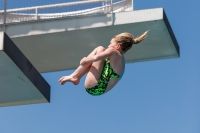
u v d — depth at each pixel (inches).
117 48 595.8
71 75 591.8
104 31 1222.9
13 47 1106.7
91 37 1252.5
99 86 590.6
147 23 1194.0
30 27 1234.6
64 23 1229.7
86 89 597.6
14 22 1231.5
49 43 1273.4
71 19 1229.7
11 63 1115.3
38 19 1229.7
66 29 1224.2
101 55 579.2
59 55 1341.0
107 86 598.5
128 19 1198.3
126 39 597.0
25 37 1232.8
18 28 1235.9
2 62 1114.1
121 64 595.5
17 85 1236.5
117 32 1227.2
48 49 1306.6
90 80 589.9
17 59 1127.0
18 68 1140.5
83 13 1232.2
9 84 1234.0
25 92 1282.0
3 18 1245.1
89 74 591.5
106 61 594.6
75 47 1298.0
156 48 1318.9
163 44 1295.5
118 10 1240.8
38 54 1332.4
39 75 1256.8
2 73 1171.9
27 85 1230.9
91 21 1218.0
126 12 1204.5
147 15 1190.9
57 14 1247.5
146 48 1318.9
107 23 1205.1
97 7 1214.3
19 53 1138.0
